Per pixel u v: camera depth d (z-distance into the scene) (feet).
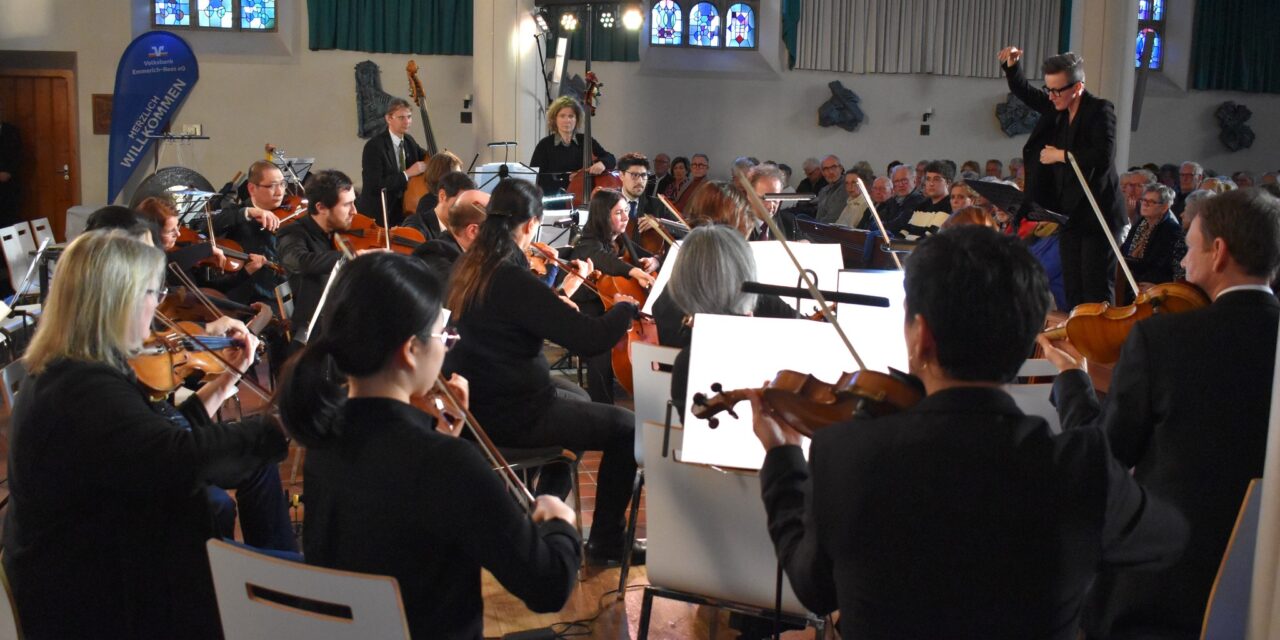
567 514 5.66
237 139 33.47
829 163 31.12
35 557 6.36
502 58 30.32
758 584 7.47
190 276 16.17
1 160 32.27
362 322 5.09
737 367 7.43
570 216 20.25
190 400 7.69
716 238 8.95
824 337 7.42
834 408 5.34
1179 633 5.95
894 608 4.23
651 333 13.89
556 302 9.82
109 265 6.32
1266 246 5.96
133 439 6.19
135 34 32.78
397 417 5.17
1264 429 5.79
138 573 6.49
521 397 10.04
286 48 33.40
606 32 35.76
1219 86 39.70
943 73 37.83
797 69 37.42
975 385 4.29
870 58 37.47
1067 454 4.19
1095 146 15.70
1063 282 16.69
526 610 10.07
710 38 37.17
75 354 6.32
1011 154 38.70
